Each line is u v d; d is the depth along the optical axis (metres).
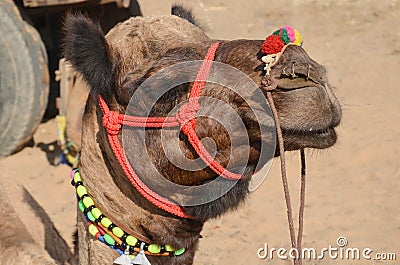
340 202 8.19
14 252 4.54
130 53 3.52
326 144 3.32
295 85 3.20
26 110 8.82
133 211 3.57
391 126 10.11
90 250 3.70
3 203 4.95
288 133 3.27
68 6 9.05
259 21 15.33
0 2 8.66
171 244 3.61
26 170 9.02
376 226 7.66
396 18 15.15
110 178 3.59
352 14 15.39
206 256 7.18
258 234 7.60
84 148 3.66
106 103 3.49
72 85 8.84
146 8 14.79
